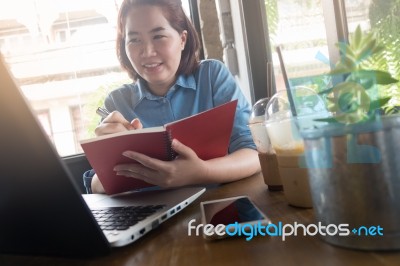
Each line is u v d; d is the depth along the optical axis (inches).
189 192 28.6
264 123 25.5
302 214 19.8
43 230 17.2
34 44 70.2
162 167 28.1
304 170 20.5
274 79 37.5
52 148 14.3
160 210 23.0
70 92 71.6
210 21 67.9
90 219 15.8
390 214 13.1
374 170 13.1
